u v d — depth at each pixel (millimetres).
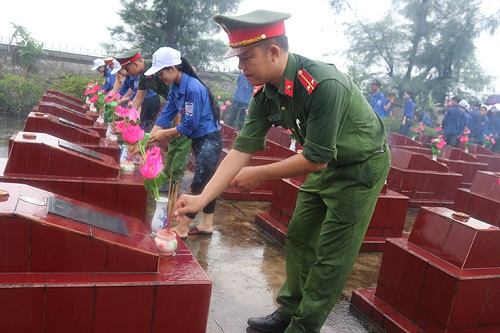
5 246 1651
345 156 2119
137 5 14250
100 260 1789
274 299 2869
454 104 12078
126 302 1763
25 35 12180
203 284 1861
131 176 3164
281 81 1903
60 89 12094
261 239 3984
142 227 2195
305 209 2420
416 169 6211
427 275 2561
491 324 2539
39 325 1662
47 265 1720
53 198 2027
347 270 2242
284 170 1914
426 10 20672
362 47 22141
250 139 2160
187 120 3471
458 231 2582
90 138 3971
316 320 2232
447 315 2424
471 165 8000
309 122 1887
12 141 2871
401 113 19266
